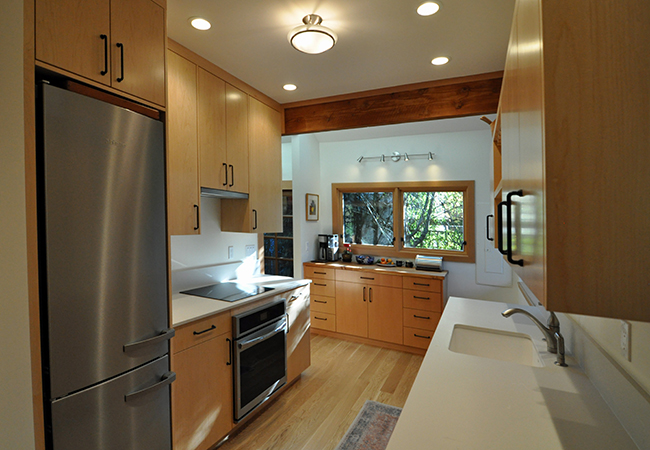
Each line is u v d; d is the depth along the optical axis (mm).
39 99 1130
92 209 1265
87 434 1254
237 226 2799
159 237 1547
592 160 552
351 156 4602
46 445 1160
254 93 2752
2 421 1104
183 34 1923
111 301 1333
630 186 538
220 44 2039
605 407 1084
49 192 1138
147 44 1518
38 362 1111
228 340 2199
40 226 1139
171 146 2031
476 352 1835
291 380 2848
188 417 1915
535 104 646
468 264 3957
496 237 1646
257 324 2404
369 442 2217
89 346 1257
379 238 4547
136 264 1434
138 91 1476
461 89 2467
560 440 921
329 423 2420
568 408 1076
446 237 4172
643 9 535
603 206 548
